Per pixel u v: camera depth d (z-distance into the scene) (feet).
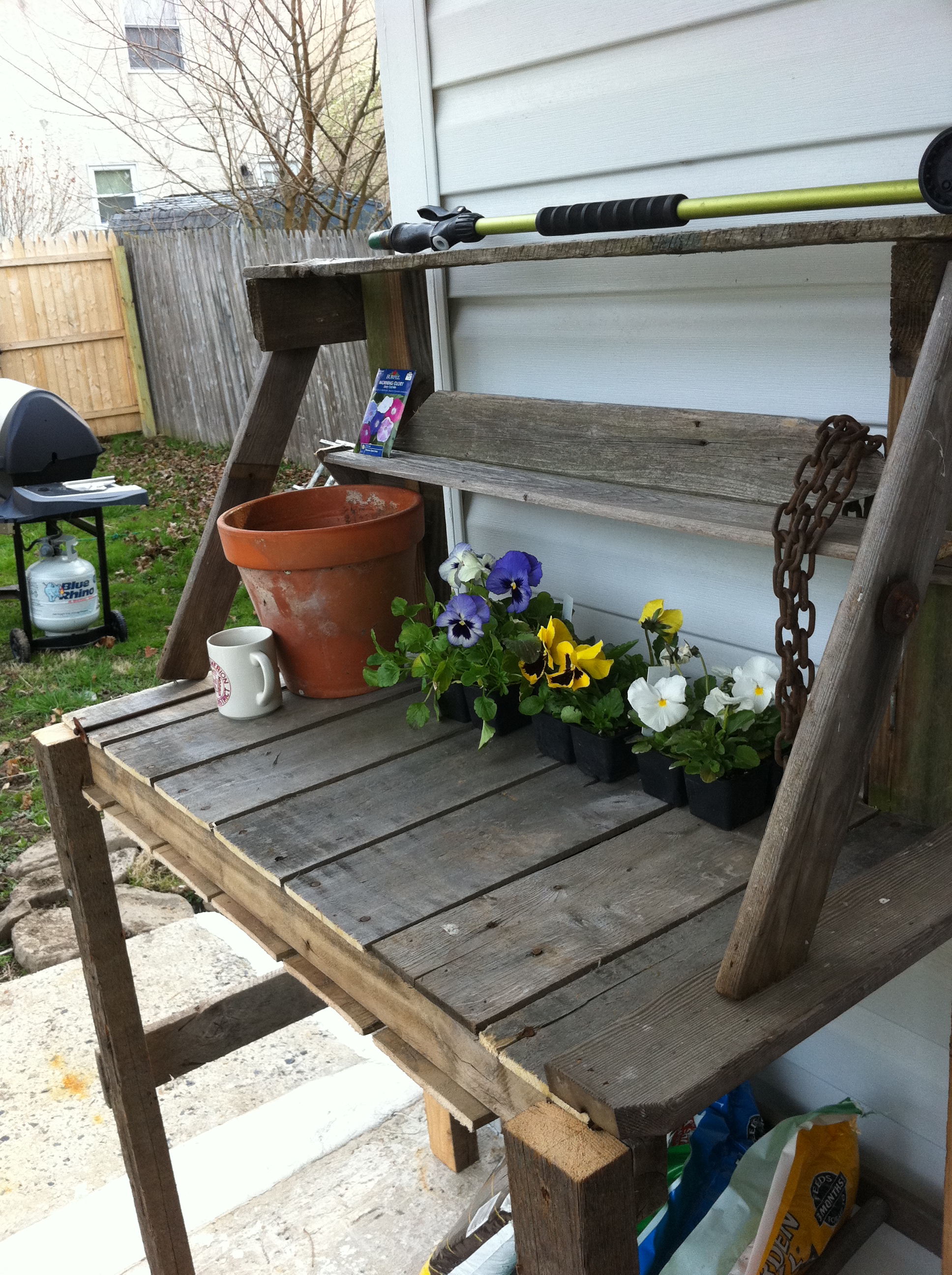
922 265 3.04
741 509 3.77
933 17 3.23
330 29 21.86
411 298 5.20
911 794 3.69
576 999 2.89
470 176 4.93
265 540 4.57
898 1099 4.45
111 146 31.96
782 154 3.74
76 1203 5.91
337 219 22.48
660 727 3.70
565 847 3.63
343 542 4.56
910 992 4.25
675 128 4.03
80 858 5.09
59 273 25.09
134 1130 5.16
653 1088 2.43
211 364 24.38
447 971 3.05
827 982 2.77
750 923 2.67
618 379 4.58
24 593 13.85
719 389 4.18
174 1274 5.42
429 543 5.61
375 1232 5.60
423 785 4.15
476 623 4.29
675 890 3.35
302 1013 5.36
